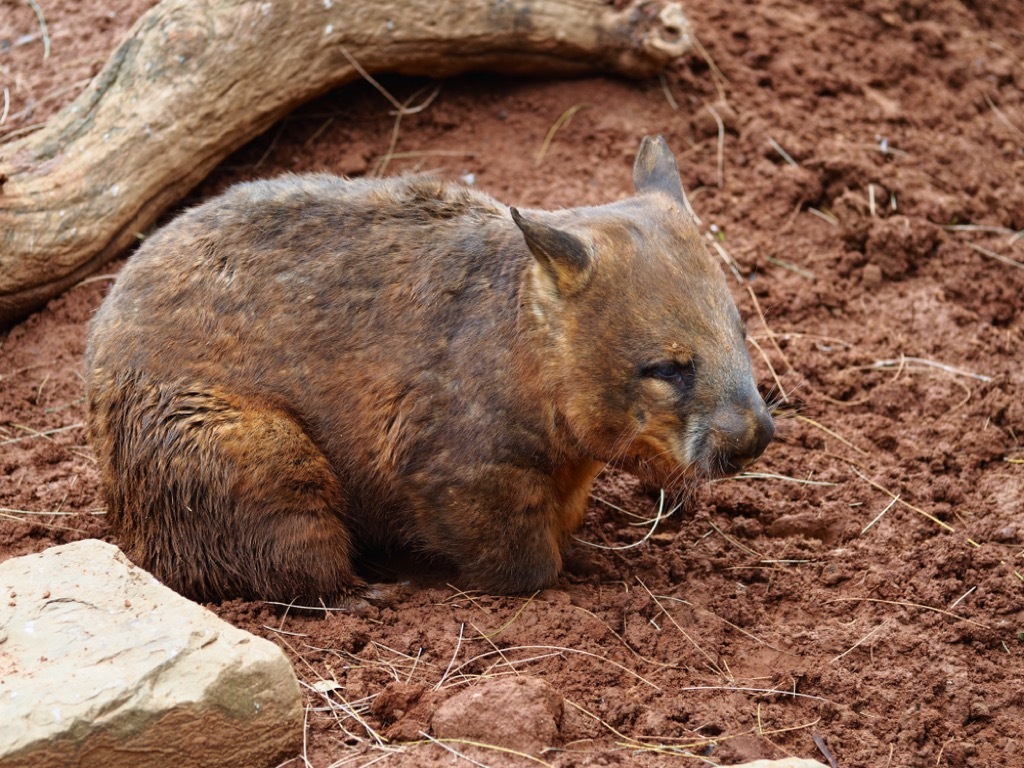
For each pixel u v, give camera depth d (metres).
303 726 7.71
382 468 9.70
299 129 14.91
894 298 13.76
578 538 10.77
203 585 9.75
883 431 11.91
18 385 12.28
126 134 13.05
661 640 9.32
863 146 15.34
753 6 16.84
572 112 15.21
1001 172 15.54
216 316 9.58
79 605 7.76
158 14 13.52
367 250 9.70
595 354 8.91
